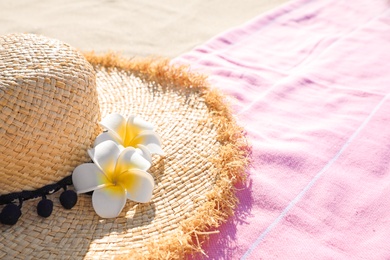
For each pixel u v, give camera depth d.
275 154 0.65
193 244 0.52
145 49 0.92
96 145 0.54
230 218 0.57
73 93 0.52
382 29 0.96
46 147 0.51
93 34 0.97
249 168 0.63
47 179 0.52
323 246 0.55
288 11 1.04
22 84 0.50
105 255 0.49
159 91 0.68
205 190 0.56
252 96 0.77
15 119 0.49
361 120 0.72
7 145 0.49
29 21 1.01
